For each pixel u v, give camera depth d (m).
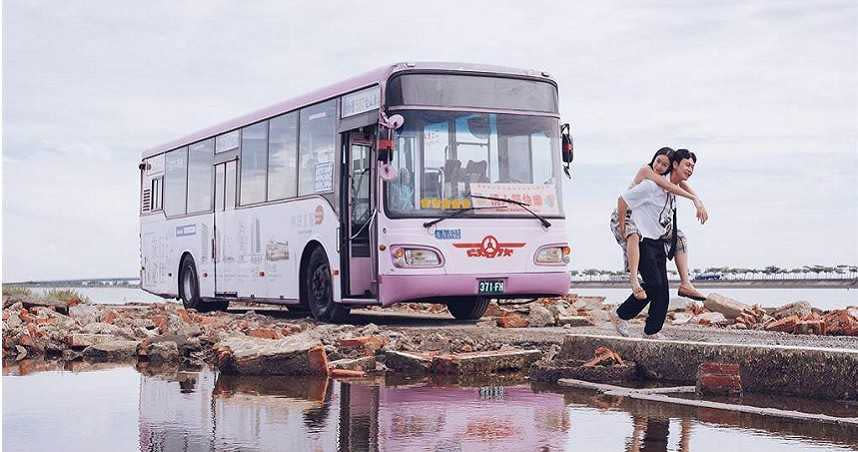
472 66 15.87
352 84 16.47
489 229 15.62
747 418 7.89
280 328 15.71
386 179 15.25
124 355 14.11
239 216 20.48
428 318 20.02
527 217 15.90
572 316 17.59
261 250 19.50
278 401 9.11
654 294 11.16
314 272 17.59
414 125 15.41
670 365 10.21
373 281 15.66
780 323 14.01
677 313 18.94
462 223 15.47
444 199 15.45
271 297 19.09
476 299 18.47
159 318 18.45
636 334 12.53
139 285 26.36
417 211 15.30
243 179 20.39
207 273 22.11
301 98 18.19
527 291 15.86
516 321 16.66
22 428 7.72
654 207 11.05
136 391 10.00
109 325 15.97
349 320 18.42
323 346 12.05
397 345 13.07
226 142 21.30
